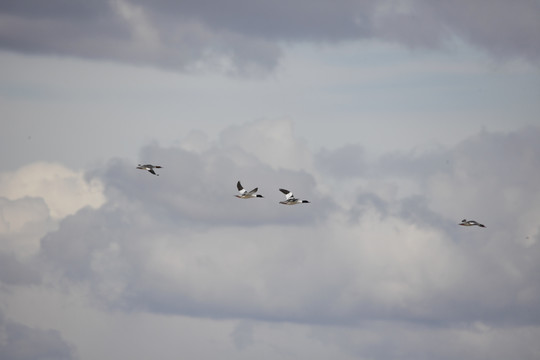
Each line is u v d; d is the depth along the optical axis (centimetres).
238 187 10175
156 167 10769
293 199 10044
